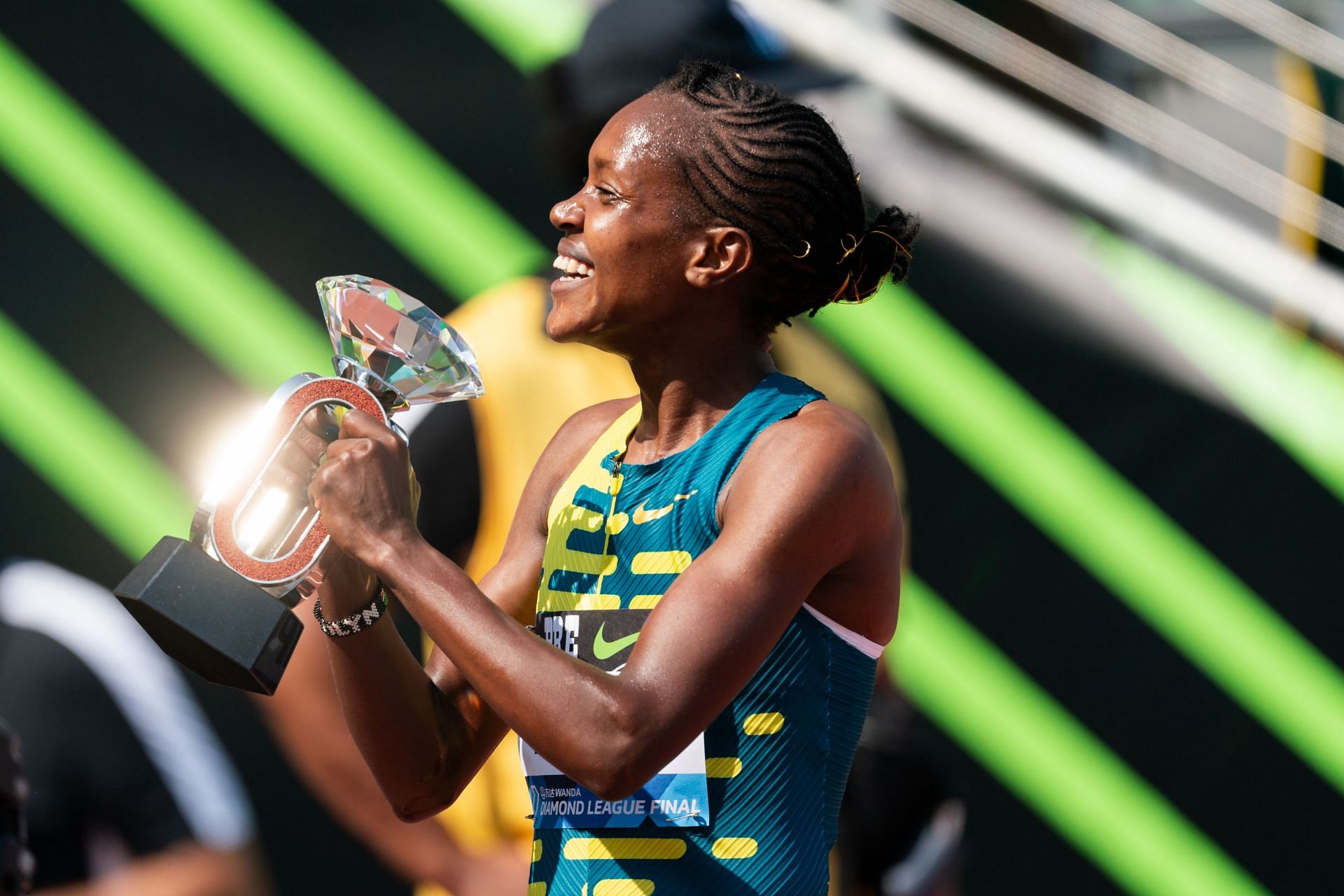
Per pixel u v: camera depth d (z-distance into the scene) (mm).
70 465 11289
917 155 11148
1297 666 11391
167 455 11375
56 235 11352
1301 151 11406
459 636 4102
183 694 7160
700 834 4371
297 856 10898
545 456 5242
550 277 7688
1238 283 11383
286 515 4406
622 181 4555
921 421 11406
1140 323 11414
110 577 11266
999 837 11328
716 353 4699
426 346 4625
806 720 4492
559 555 4734
